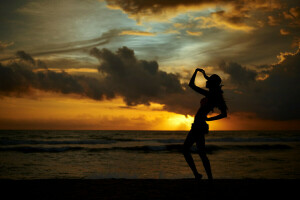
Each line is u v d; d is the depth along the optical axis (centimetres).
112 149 2244
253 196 351
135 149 2255
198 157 1542
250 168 1077
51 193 380
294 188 414
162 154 1789
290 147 2419
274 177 861
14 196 362
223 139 3828
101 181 491
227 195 356
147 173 955
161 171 1006
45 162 1330
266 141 3459
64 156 1645
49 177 888
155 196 350
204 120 362
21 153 1844
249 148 2308
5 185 452
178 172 970
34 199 342
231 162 1292
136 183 466
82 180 509
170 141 3516
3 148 2219
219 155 1673
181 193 370
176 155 1711
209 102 359
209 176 372
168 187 420
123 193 373
